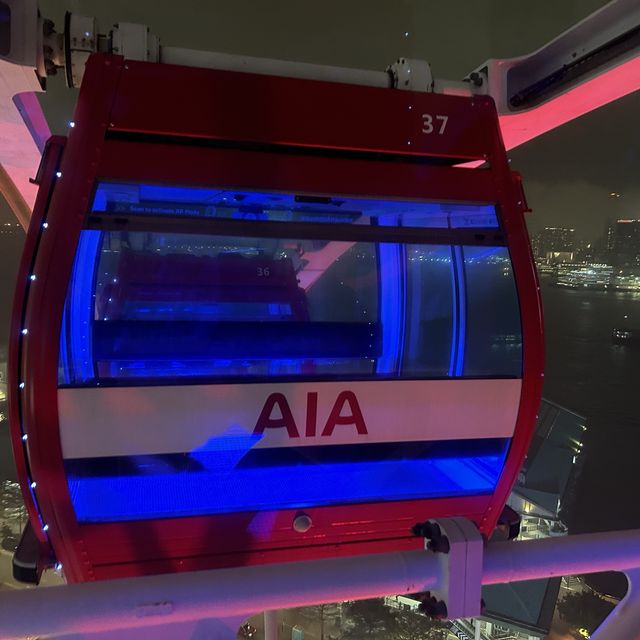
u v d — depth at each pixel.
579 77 2.74
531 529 16.66
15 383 1.96
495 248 2.38
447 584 1.39
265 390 2.12
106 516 2.05
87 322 2.07
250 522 2.17
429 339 2.42
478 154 2.39
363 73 2.56
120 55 2.13
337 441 2.20
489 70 2.96
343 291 2.38
